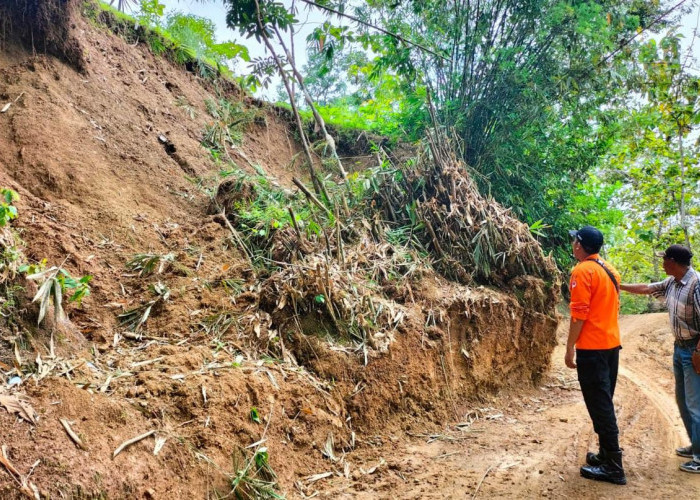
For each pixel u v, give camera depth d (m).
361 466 4.09
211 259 5.32
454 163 7.09
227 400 3.66
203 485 3.19
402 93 10.12
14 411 2.77
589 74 9.00
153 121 7.11
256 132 9.44
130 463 2.93
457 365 5.62
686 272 4.41
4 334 3.34
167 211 5.96
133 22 8.11
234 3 5.44
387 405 4.77
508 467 4.19
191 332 4.38
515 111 9.03
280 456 3.74
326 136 6.83
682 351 4.40
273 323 4.71
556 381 6.84
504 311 6.15
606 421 3.97
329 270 5.15
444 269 6.33
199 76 8.81
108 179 5.70
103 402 3.15
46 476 2.57
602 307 4.07
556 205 10.63
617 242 14.38
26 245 4.32
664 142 12.34
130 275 4.84
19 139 5.31
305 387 4.23
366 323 4.88
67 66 6.42
